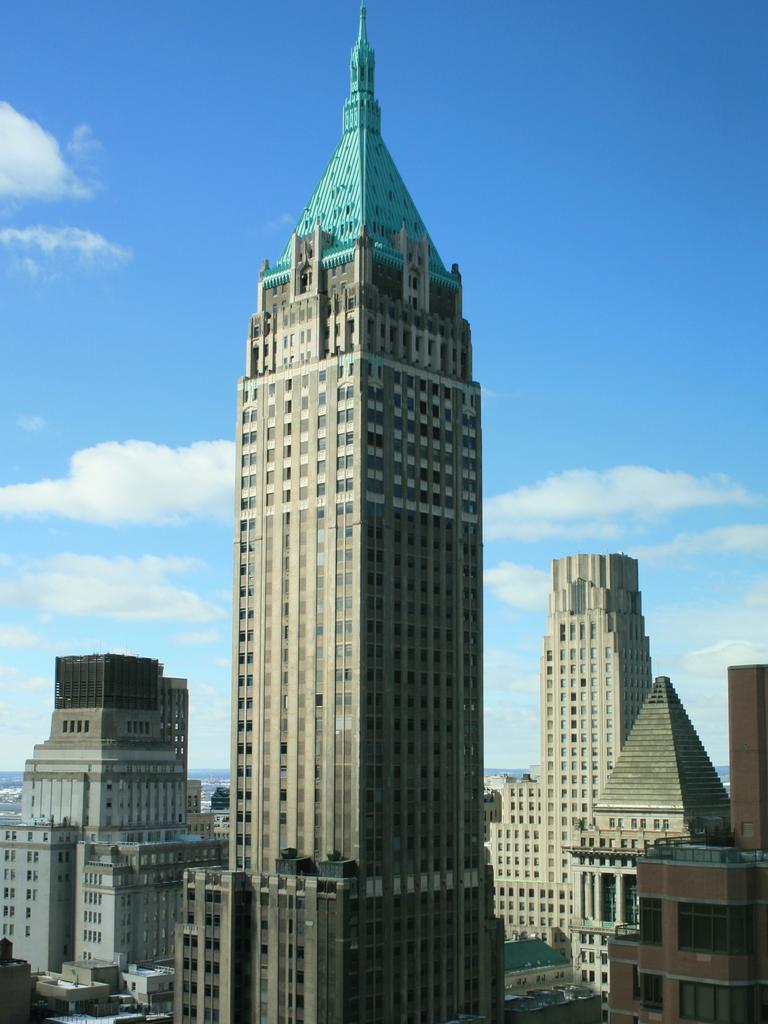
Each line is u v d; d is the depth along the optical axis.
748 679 133.00
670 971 119.00
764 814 130.62
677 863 119.56
